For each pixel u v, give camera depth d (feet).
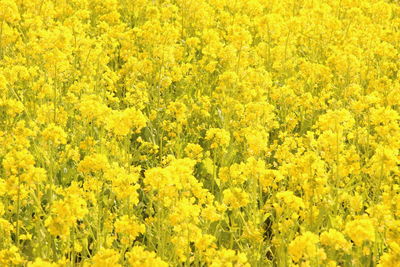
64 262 10.43
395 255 9.62
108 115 16.06
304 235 9.62
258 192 15.49
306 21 28.07
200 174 17.08
